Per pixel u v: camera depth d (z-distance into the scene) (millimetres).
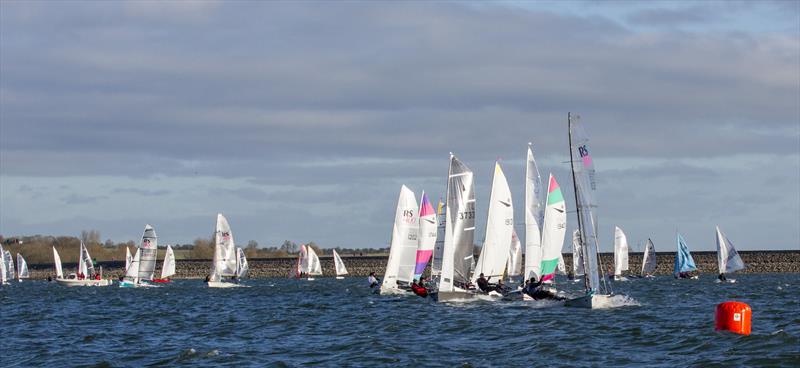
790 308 64375
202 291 123375
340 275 198125
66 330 59938
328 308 75625
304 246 194000
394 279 90625
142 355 44656
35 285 166625
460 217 75875
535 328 51406
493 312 61906
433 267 78188
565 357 40312
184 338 52969
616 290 103438
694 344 42281
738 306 45594
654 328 49844
